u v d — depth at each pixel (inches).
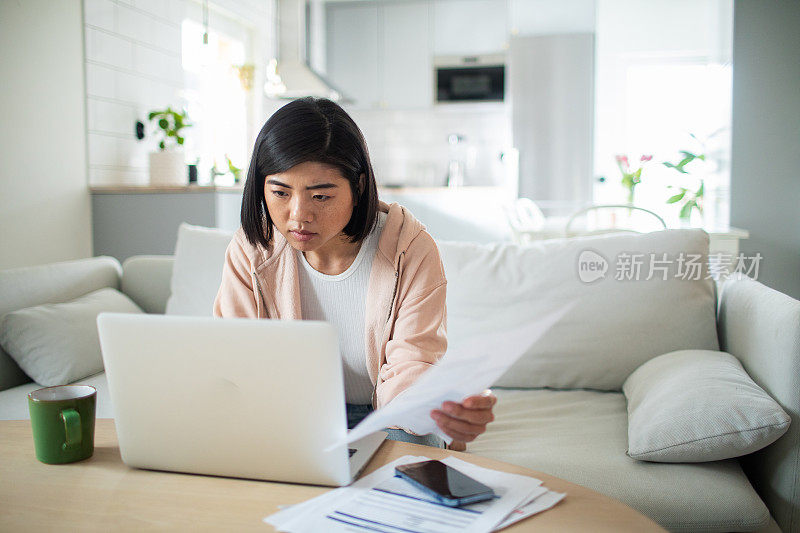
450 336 74.2
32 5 121.2
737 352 65.9
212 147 184.4
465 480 32.6
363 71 247.6
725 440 50.6
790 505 51.5
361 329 49.1
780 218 148.6
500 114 249.9
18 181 120.0
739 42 147.7
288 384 31.7
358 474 34.4
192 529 29.1
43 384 73.1
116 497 32.5
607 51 223.6
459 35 240.7
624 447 56.5
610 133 225.6
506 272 76.2
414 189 209.5
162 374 33.3
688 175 152.6
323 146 39.2
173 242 137.9
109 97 142.3
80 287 86.0
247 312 49.2
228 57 194.9
